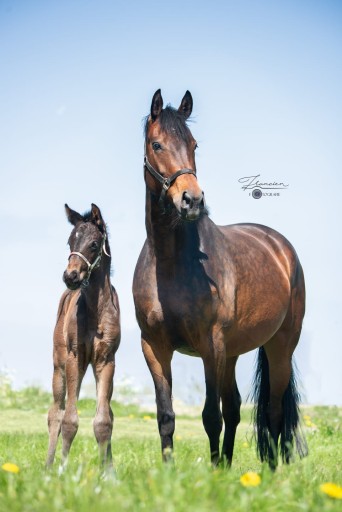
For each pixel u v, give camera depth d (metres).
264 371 9.90
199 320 8.00
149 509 5.00
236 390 9.39
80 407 19.47
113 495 5.39
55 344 9.70
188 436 14.73
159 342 8.18
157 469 5.87
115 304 9.20
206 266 8.12
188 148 7.91
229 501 5.22
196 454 10.53
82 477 6.15
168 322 8.05
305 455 9.55
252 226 10.20
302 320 10.08
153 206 8.04
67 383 8.93
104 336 9.00
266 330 9.13
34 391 22.03
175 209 7.85
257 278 8.93
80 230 9.09
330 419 17.80
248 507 5.12
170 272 8.01
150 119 8.15
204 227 8.38
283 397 9.77
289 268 9.90
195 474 5.89
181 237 7.99
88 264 8.95
